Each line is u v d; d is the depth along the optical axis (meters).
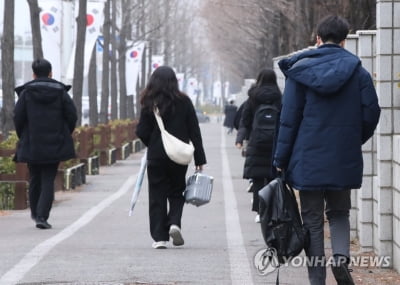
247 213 39.66
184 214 39.09
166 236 28.42
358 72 19.73
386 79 24.64
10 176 41.28
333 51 19.78
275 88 35.44
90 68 92.56
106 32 100.19
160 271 24.28
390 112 24.48
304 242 19.86
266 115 34.97
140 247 28.56
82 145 64.56
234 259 26.28
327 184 19.52
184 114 27.88
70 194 50.31
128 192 51.81
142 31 141.12
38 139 32.91
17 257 26.50
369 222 26.77
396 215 23.97
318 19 52.44
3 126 57.16
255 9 110.44
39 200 33.53
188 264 25.36
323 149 19.53
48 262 25.61
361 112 19.73
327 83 19.27
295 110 19.70
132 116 144.00
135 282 22.78
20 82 114.88
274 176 20.81
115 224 35.09
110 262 25.64
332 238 20.23
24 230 33.19
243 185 57.22
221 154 100.00
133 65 119.31
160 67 27.95
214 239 30.72
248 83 136.75
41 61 33.38
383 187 24.55
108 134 82.31
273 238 19.91
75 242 29.70
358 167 19.77
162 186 28.23
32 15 61.53
